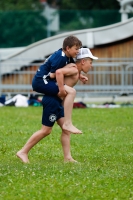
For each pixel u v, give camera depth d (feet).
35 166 41.70
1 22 169.27
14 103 91.45
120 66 99.55
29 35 169.37
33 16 169.89
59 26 170.09
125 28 106.93
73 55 43.11
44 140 55.57
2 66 103.65
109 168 41.75
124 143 54.85
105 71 99.30
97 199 33.73
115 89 97.76
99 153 49.42
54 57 42.96
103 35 107.45
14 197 33.96
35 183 36.65
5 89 101.24
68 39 42.88
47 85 43.19
